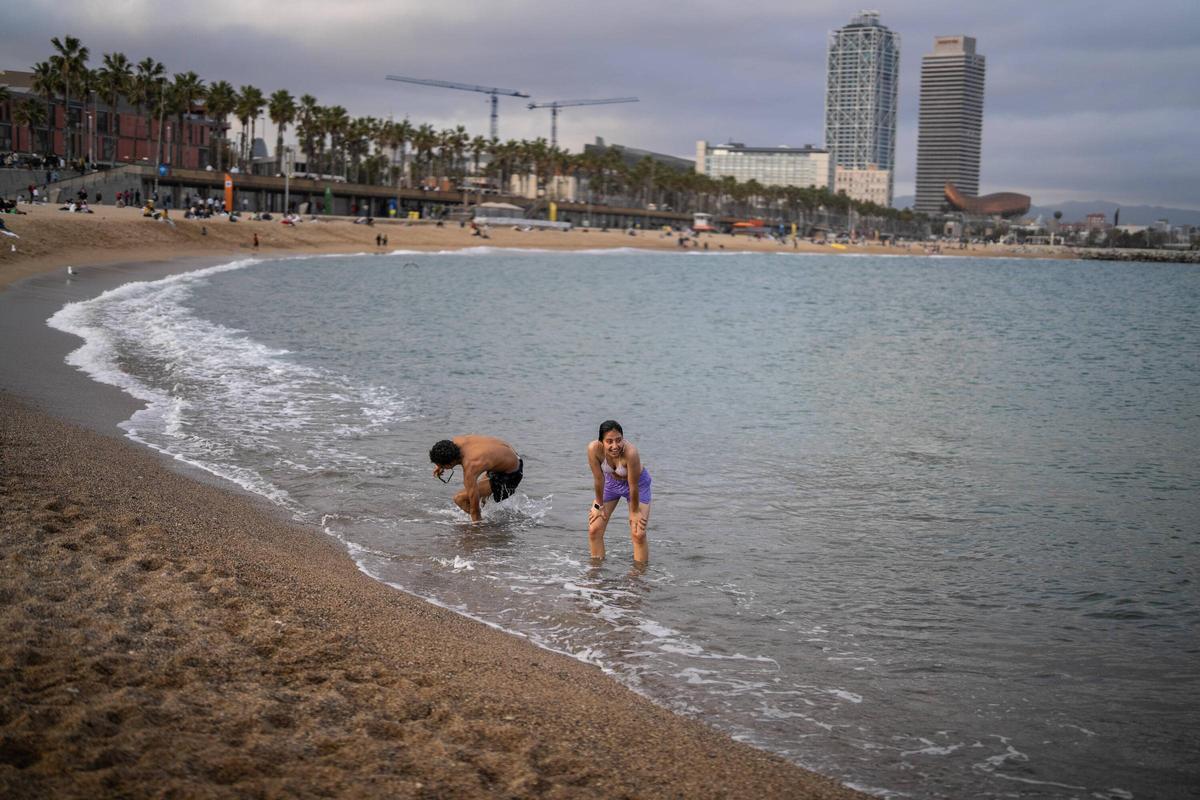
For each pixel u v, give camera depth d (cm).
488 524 1098
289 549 925
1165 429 1881
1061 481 1406
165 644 589
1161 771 583
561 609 842
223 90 13038
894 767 580
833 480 1387
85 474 1076
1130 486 1377
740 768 548
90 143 11956
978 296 7500
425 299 4881
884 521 1168
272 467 1294
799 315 5109
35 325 2612
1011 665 744
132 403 1672
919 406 2145
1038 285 9806
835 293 7400
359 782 452
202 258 6975
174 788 419
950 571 977
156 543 829
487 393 2062
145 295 3997
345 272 6931
